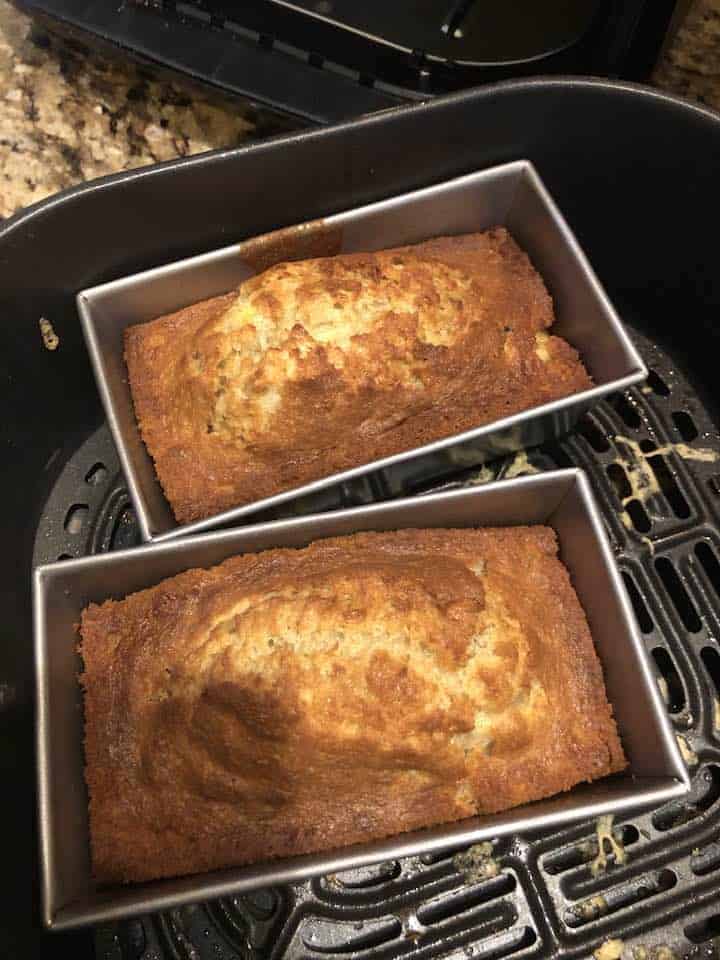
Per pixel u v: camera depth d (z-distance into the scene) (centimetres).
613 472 24
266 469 21
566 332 23
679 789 17
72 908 16
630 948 19
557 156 23
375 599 18
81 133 27
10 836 18
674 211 23
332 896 20
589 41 22
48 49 28
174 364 22
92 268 23
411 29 22
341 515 20
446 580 18
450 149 22
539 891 20
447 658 17
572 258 22
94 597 20
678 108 21
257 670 17
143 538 19
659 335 27
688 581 23
